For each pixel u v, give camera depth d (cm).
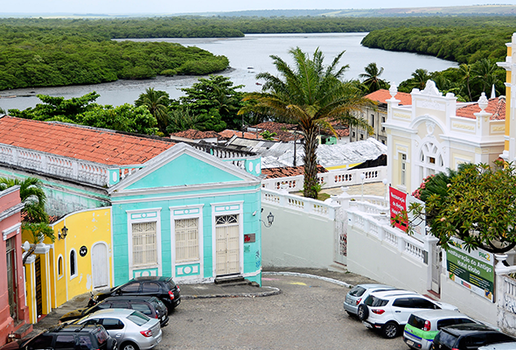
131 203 2834
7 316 2094
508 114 3003
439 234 2412
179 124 12262
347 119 4119
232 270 3073
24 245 2317
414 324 1995
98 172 2898
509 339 1803
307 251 3809
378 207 3491
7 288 2109
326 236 3653
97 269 2802
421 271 2809
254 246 3098
